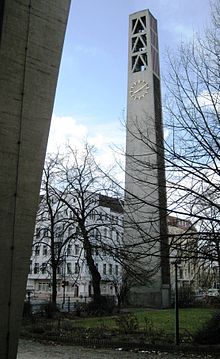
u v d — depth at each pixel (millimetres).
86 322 21703
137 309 33906
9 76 8211
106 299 29531
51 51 8867
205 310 27766
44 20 8828
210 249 11227
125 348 14477
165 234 11445
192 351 13539
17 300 7941
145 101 42531
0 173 7953
